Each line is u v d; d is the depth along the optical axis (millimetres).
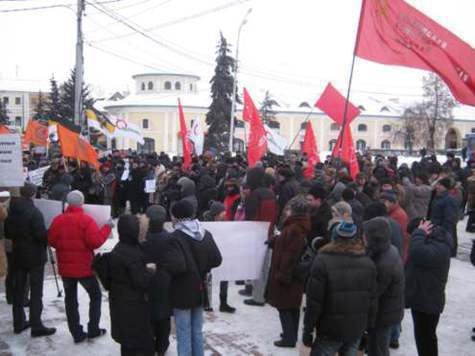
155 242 5219
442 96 53688
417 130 55500
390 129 66625
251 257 6875
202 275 5203
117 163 16266
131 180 15266
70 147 11953
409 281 5152
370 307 4535
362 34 7836
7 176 6277
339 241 4469
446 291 8648
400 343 6469
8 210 6449
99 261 5020
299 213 6039
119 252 4961
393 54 7570
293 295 6086
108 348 6133
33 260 6328
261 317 7316
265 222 6930
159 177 14570
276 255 6070
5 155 6277
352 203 7125
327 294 4375
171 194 8727
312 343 4621
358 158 17828
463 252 11688
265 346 6285
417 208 9383
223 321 7145
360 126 66188
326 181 10039
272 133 17938
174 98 62219
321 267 4371
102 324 6910
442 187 6695
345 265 4375
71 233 6055
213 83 43781
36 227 6211
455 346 6391
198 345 5258
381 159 17500
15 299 6504
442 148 55156
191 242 5121
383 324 4801
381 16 7637
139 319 4992
